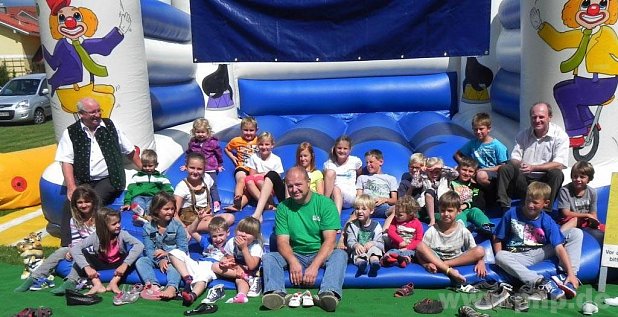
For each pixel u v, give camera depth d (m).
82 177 5.07
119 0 5.37
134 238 4.45
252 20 6.26
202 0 6.20
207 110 7.84
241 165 5.60
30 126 15.31
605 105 4.93
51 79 5.49
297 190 4.16
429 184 4.96
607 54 4.84
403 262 4.26
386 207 4.99
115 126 5.27
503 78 6.88
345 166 5.29
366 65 7.65
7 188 6.87
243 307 3.95
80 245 4.39
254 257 4.26
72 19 5.30
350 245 4.38
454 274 4.14
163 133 6.64
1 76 27.75
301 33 6.27
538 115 4.64
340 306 3.93
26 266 4.64
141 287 4.25
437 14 6.19
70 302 4.06
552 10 4.91
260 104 7.74
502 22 7.03
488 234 4.54
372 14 6.22
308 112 7.76
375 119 7.22
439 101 7.55
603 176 4.91
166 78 6.95
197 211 5.01
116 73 5.44
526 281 4.02
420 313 3.76
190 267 4.27
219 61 6.34
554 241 4.14
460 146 5.82
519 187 4.77
